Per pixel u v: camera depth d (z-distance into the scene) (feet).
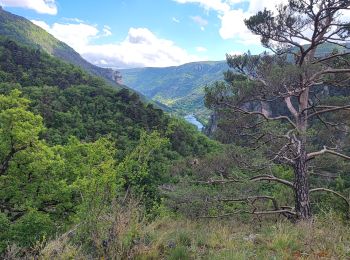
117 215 15.83
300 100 39.58
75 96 287.89
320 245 16.84
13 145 65.16
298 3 35.53
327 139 42.45
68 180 71.82
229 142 43.68
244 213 40.14
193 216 37.50
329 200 39.91
